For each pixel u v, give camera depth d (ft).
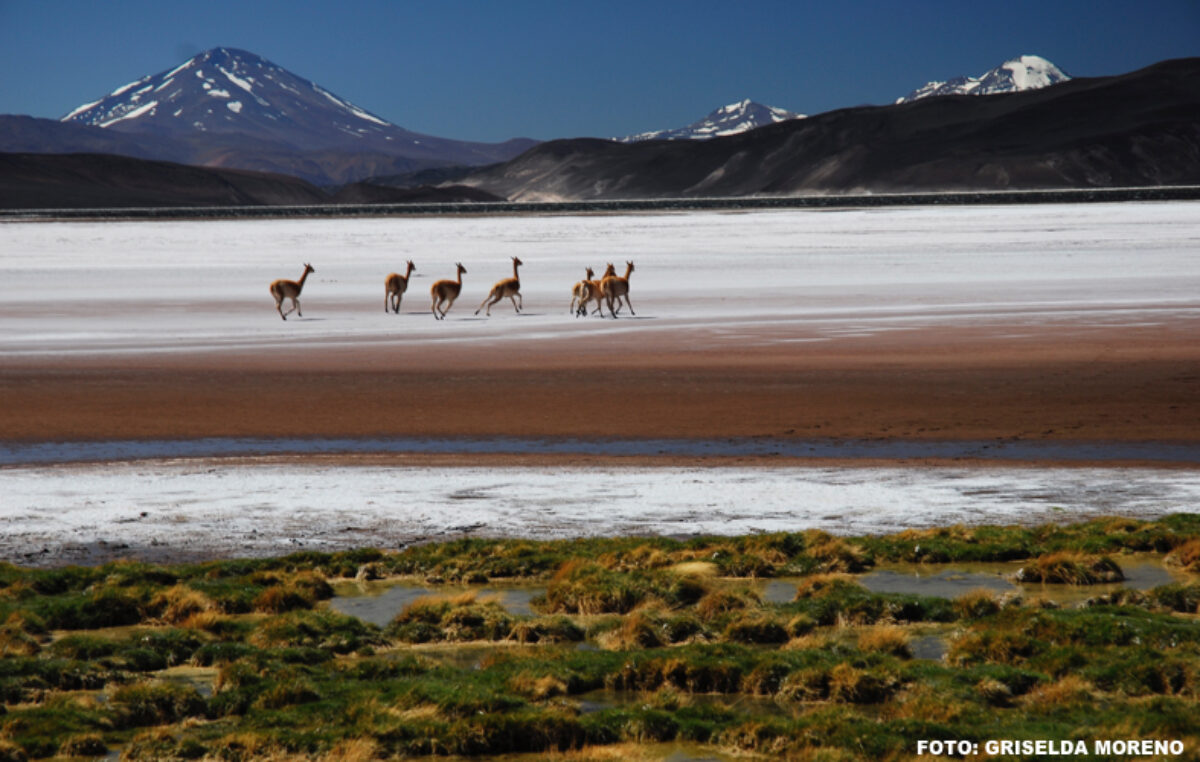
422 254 526.57
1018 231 595.47
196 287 382.83
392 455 144.97
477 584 94.89
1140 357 205.98
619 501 120.47
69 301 337.52
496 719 62.95
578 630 81.76
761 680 69.62
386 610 88.02
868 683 67.51
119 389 190.29
